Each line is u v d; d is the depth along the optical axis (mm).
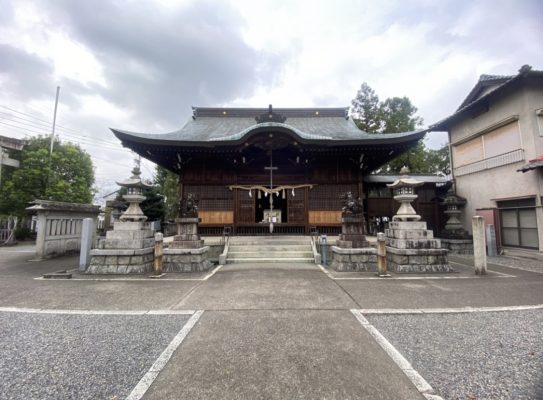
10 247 14852
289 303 4512
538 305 4418
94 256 7098
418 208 14195
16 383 2328
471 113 12844
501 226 11406
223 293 5133
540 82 10234
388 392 2182
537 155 9820
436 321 3748
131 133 10805
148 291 5320
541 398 2098
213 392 2180
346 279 6281
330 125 15664
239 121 16656
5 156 18453
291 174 12430
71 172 21281
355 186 12164
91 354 2855
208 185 12234
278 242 10086
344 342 3078
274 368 2527
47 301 4711
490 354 2824
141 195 7719
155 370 2521
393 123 21359
